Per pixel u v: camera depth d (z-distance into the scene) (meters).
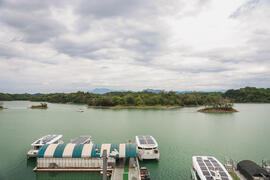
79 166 46.06
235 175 41.28
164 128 106.44
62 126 110.06
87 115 165.50
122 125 114.81
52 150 47.00
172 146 71.12
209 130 101.88
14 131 95.69
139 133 92.50
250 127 111.69
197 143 75.50
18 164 51.00
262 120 139.50
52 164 45.84
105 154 28.98
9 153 60.62
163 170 48.38
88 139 65.62
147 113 185.12
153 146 53.75
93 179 42.59
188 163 53.44
